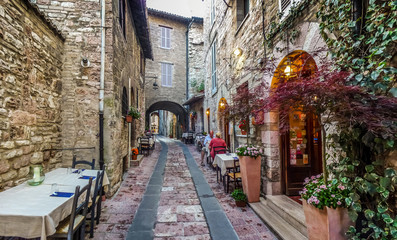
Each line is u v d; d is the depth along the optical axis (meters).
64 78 4.39
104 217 3.37
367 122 1.48
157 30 16.14
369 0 1.83
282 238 2.67
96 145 4.43
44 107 3.71
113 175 4.46
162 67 16.20
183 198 4.25
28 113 3.22
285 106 2.16
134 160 7.32
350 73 1.83
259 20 4.44
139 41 9.70
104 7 4.56
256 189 3.90
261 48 4.30
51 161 3.94
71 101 4.40
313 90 1.71
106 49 4.55
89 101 4.46
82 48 4.48
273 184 3.93
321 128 2.29
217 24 8.41
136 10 7.21
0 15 2.59
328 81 1.69
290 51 3.25
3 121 2.67
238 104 3.89
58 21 4.45
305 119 4.06
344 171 2.03
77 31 4.48
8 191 2.45
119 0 5.55
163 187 4.98
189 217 3.39
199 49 16.45
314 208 2.05
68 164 4.33
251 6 4.89
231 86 6.21
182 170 6.82
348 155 2.02
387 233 1.63
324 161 2.24
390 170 1.65
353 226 1.90
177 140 19.62
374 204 1.82
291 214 3.02
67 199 2.24
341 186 1.94
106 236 2.81
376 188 1.70
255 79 4.51
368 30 1.83
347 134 1.98
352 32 2.01
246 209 3.70
